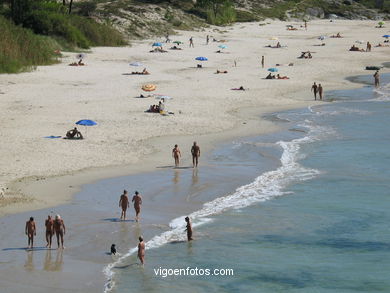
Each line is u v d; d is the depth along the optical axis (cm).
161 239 4131
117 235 4156
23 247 3894
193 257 3856
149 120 7838
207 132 7375
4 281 3409
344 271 3688
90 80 10819
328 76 12431
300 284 3500
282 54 15462
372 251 3991
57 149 6231
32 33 13088
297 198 5047
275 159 6259
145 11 19525
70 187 5097
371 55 15575
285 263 3794
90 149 6309
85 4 19575
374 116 8569
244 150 6588
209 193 5122
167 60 13838
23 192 4903
